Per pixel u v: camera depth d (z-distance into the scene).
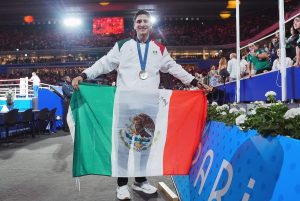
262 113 2.32
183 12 40.28
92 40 41.81
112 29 41.50
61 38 42.59
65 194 3.97
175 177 4.45
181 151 3.39
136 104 3.38
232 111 3.13
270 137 2.00
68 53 40.31
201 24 43.38
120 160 3.30
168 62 3.59
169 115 3.41
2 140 10.52
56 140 10.44
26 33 43.84
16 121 10.12
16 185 4.45
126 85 3.46
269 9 38.81
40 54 40.72
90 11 40.00
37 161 6.41
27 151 7.89
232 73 9.31
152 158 3.35
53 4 38.00
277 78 5.59
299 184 1.52
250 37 36.41
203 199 2.76
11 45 41.62
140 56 3.47
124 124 3.35
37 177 4.95
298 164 1.59
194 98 3.44
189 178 3.41
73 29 44.28
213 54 39.53
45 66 38.62
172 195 3.51
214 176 2.68
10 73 39.00
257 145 2.10
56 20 43.62
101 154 3.27
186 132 3.41
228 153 2.54
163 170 3.34
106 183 4.54
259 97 6.66
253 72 7.64
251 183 1.98
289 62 5.90
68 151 7.79
